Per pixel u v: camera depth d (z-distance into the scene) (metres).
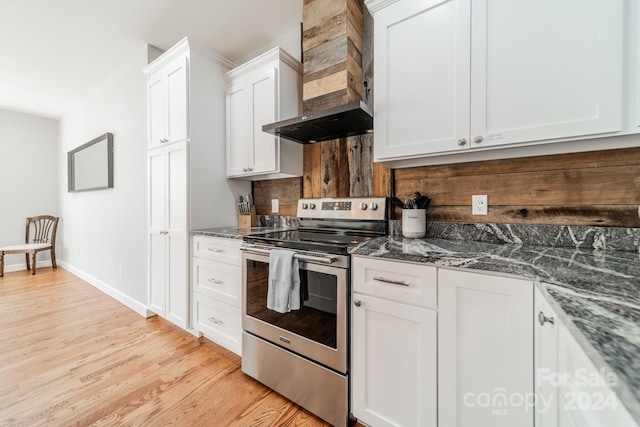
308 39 1.84
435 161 1.46
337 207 1.87
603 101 0.95
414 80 1.34
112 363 1.80
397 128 1.39
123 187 2.85
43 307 2.77
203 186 2.19
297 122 1.65
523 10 1.08
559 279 0.76
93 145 3.36
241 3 2.02
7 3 1.98
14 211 4.24
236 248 1.79
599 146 1.07
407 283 1.09
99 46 2.54
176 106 2.19
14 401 1.44
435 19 1.28
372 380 1.19
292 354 1.45
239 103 2.23
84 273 3.71
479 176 1.46
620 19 0.92
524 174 1.35
